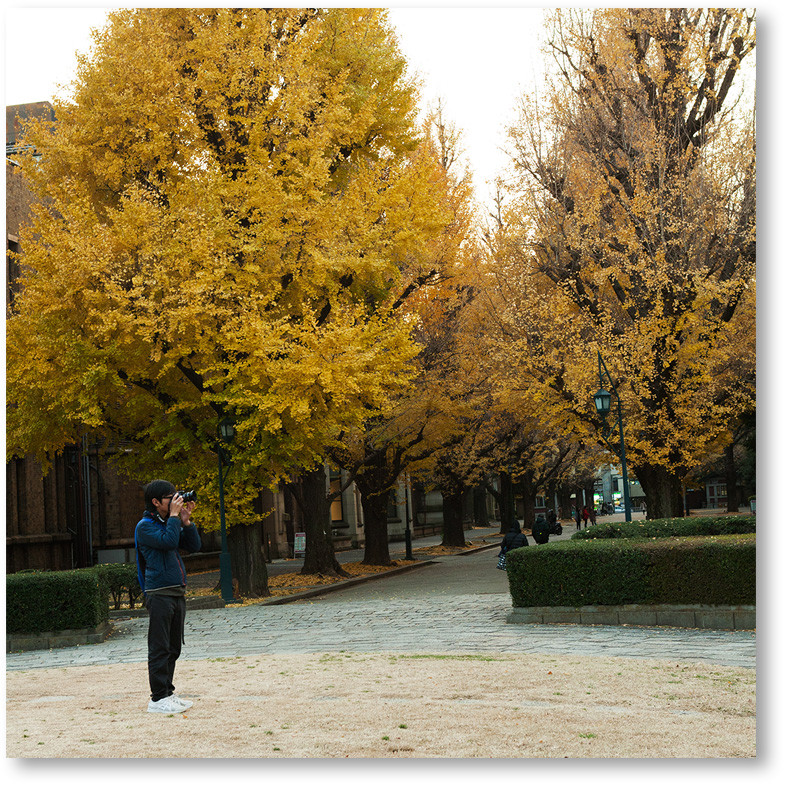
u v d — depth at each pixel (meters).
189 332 17.38
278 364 16.67
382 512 30.66
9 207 24.30
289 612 15.73
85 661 11.01
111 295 16.03
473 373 29.70
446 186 27.31
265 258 17.59
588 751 5.12
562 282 21.98
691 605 11.35
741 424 30.39
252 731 5.72
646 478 23.11
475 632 11.77
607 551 11.99
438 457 34.62
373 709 6.36
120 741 5.56
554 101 22.48
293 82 17.77
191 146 18.50
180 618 6.92
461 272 25.86
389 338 18.66
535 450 42.91
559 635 11.13
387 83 20.77
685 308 20.80
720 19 20.14
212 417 19.53
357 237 18.62
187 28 18.88
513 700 6.70
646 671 8.02
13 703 7.43
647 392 20.69
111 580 16.66
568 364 21.36
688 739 5.42
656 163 20.78
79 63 18.08
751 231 19.56
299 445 18.23
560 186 22.38
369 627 12.95
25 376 17.28
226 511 19.19
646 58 21.45
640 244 20.73
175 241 16.56
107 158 17.88
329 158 19.17
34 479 26.05
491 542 46.91
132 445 21.30
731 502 45.62
